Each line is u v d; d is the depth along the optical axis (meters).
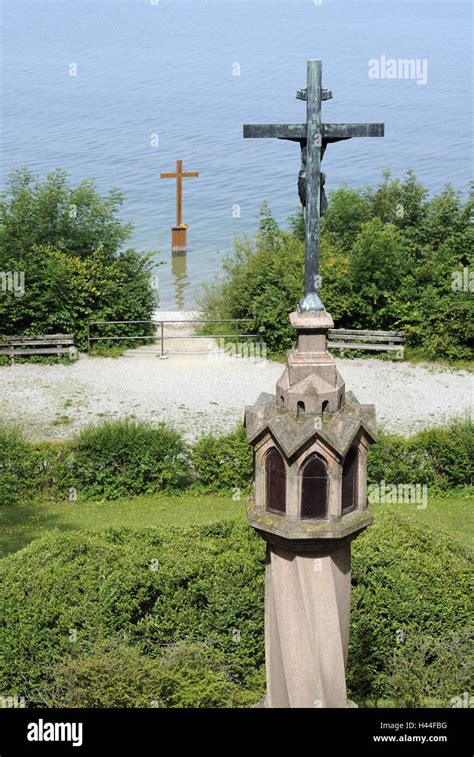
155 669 14.67
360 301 33.56
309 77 11.00
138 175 71.00
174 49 161.88
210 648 15.79
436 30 195.38
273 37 181.75
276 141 81.38
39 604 16.50
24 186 35.25
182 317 38.12
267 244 35.62
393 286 33.59
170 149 79.81
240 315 34.56
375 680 16.16
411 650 15.81
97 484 24.77
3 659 15.72
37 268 33.16
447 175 74.69
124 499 24.78
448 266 33.56
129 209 61.22
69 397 30.67
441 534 19.59
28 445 24.55
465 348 33.22
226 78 124.44
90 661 14.62
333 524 11.53
